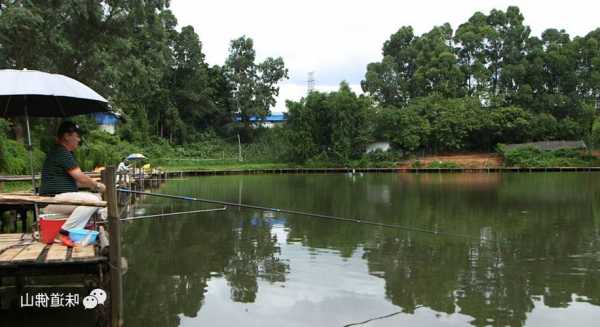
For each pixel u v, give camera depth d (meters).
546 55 44.22
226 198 17.62
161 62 19.30
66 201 4.36
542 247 8.88
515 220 12.04
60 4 14.66
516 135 41.16
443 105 41.97
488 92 44.09
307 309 5.74
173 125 41.84
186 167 35.72
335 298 6.12
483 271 7.35
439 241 9.41
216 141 44.28
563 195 17.91
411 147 40.03
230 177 31.59
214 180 28.39
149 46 19.52
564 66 43.66
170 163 36.75
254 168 36.34
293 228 10.90
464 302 5.99
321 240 9.57
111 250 4.13
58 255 4.28
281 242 9.38
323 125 40.44
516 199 16.66
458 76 44.97
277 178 30.48
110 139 31.44
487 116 40.59
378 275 7.11
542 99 43.84
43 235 4.79
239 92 45.41
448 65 45.31
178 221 11.88
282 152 41.53
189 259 8.05
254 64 46.38
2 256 4.22
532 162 36.50
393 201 16.39
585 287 6.56
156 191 20.70
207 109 45.06
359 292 6.34
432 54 46.75
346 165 38.81
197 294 6.27
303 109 40.09
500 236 9.94
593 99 44.81
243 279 6.89
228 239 9.69
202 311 5.67
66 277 6.11
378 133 41.16
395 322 5.37
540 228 10.86
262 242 9.36
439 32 48.75
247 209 14.17
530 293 6.31
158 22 18.84
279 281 6.79
